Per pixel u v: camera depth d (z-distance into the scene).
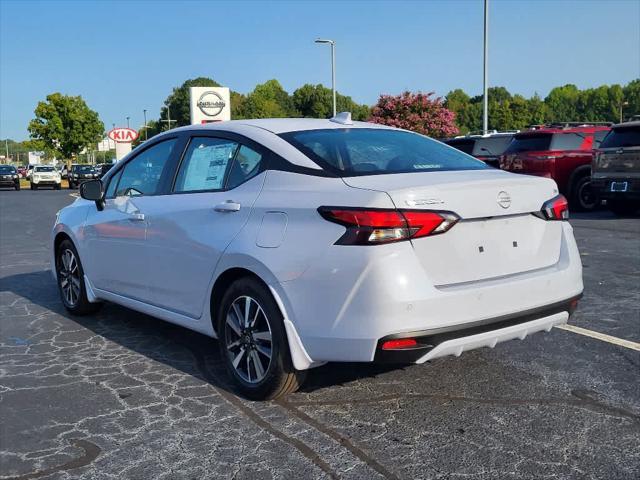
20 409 3.81
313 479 2.97
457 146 17.41
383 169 3.78
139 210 4.79
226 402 3.88
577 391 3.96
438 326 3.27
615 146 12.34
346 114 4.66
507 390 3.99
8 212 19.42
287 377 3.68
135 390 4.11
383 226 3.23
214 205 4.09
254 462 3.13
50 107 56.59
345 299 3.29
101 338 5.29
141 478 3.00
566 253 3.92
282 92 110.88
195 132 4.66
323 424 3.54
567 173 14.22
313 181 3.66
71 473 3.05
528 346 4.85
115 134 36.38
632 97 132.38
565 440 3.32
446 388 4.04
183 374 4.39
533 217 3.78
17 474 3.05
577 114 142.62
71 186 41.41
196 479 2.98
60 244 6.09
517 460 3.12
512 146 14.94
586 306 5.99
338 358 3.38
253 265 3.69
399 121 29.16
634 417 3.59
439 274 3.36
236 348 3.97
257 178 3.95
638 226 11.69
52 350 4.97
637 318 5.57
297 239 3.50
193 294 4.25
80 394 4.04
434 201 3.34
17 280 7.91
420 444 3.29
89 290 5.65
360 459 3.15
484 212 3.49
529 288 3.60
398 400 3.86
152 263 4.64
